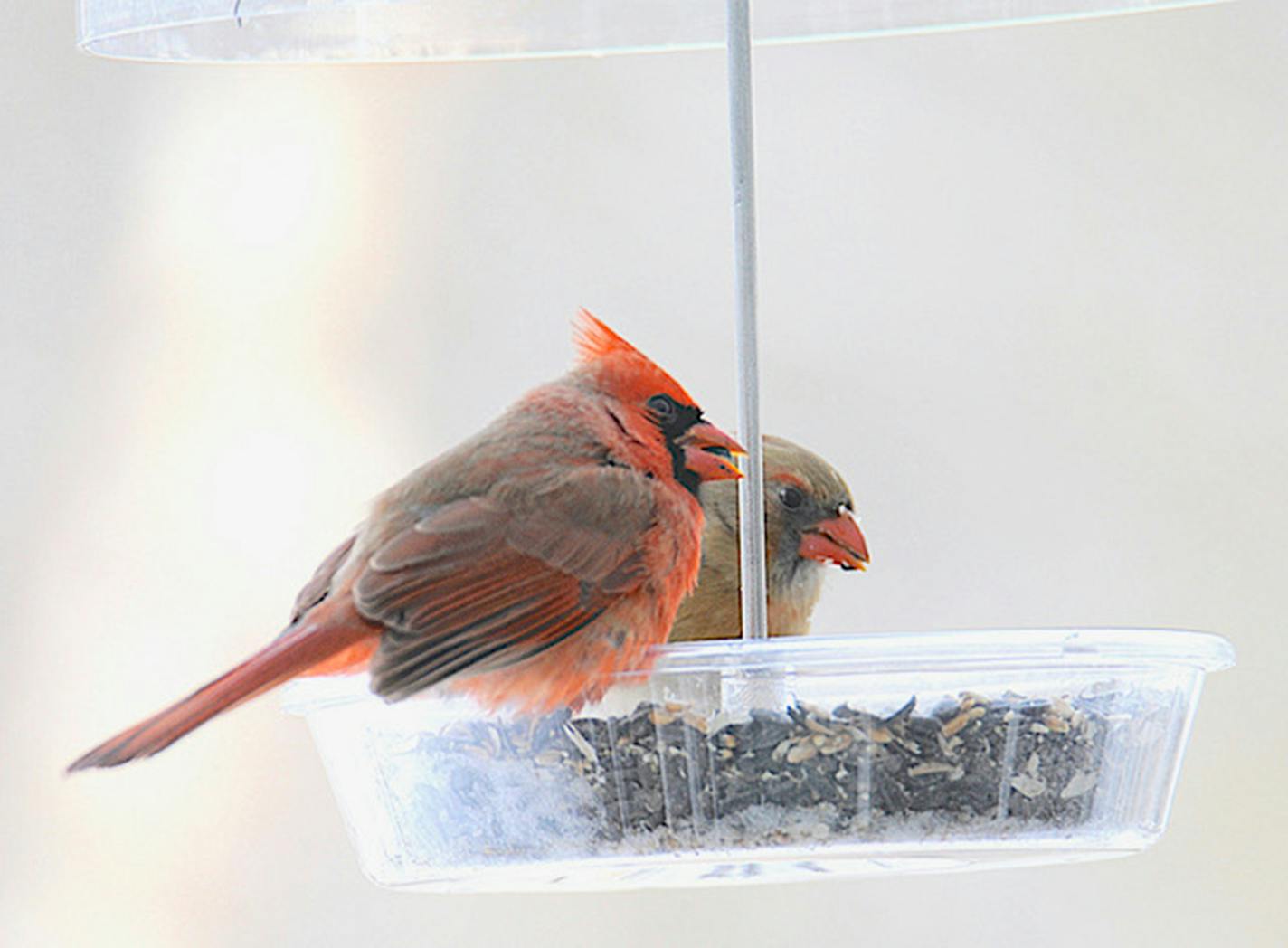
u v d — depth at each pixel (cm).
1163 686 433
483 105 844
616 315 827
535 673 399
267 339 828
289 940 787
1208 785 797
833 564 499
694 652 404
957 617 804
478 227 835
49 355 824
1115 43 852
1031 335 829
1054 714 412
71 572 809
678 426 421
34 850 788
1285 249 832
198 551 809
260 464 818
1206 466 816
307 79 845
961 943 792
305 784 796
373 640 388
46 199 836
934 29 569
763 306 827
